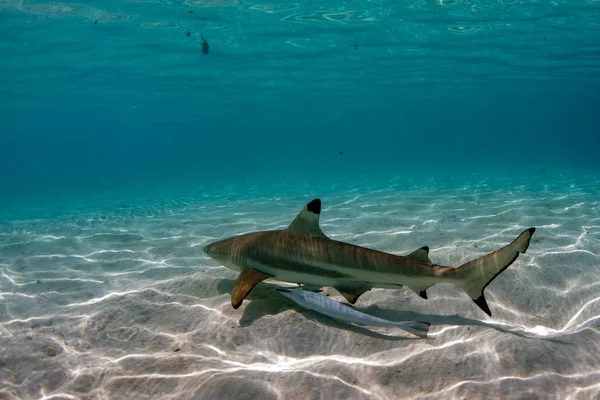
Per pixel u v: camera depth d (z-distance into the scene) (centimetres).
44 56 2359
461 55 2595
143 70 2908
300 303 441
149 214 1332
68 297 547
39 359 380
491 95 5319
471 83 3997
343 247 420
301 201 1498
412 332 374
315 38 2145
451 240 757
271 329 418
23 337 425
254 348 387
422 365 349
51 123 8912
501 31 2038
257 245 470
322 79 3503
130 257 757
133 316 468
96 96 4266
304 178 3022
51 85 3400
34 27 1825
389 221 942
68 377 351
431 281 386
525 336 393
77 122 8912
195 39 2122
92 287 588
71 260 753
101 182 4012
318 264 427
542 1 1595
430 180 2264
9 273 679
